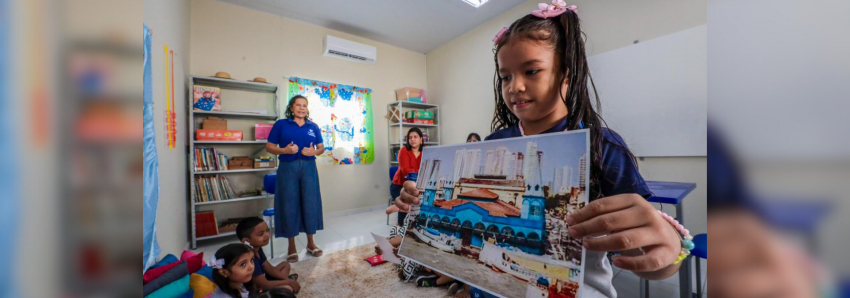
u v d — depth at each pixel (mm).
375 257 2297
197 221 2695
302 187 2432
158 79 1624
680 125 2273
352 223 3467
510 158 535
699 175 2199
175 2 2176
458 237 556
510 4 3412
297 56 3656
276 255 2430
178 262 1298
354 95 4023
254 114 3062
